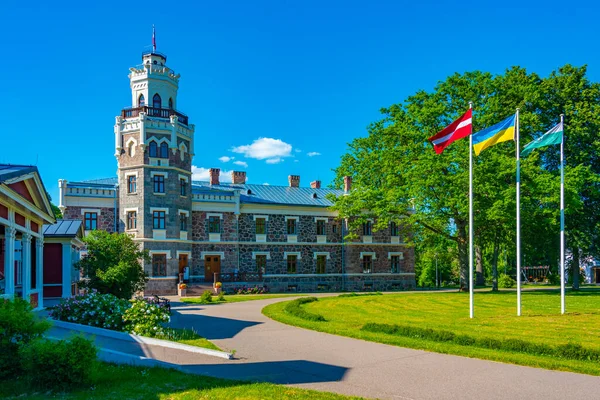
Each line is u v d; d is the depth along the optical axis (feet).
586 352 41.57
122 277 92.38
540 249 149.28
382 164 139.64
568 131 127.95
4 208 60.18
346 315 78.64
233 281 160.56
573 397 31.68
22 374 34.12
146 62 155.84
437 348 46.68
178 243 150.92
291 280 174.50
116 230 148.87
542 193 116.88
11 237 62.23
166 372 37.17
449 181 122.21
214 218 164.14
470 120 70.74
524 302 98.78
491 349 45.96
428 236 149.18
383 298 115.14
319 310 87.25
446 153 123.24
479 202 117.50
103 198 148.97
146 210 145.28
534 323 64.18
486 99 127.34
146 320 53.93
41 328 36.45
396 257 192.54
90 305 57.00
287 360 42.88
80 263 95.35
